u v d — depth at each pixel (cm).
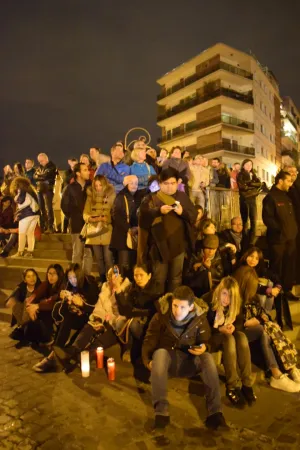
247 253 504
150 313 481
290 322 541
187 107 4003
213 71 3684
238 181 837
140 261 486
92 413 379
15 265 842
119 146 699
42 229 1054
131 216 586
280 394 419
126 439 336
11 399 409
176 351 402
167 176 462
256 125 3919
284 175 618
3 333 624
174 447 325
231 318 427
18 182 861
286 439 336
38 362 511
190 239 482
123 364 492
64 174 1049
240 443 330
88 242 615
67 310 516
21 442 333
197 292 510
